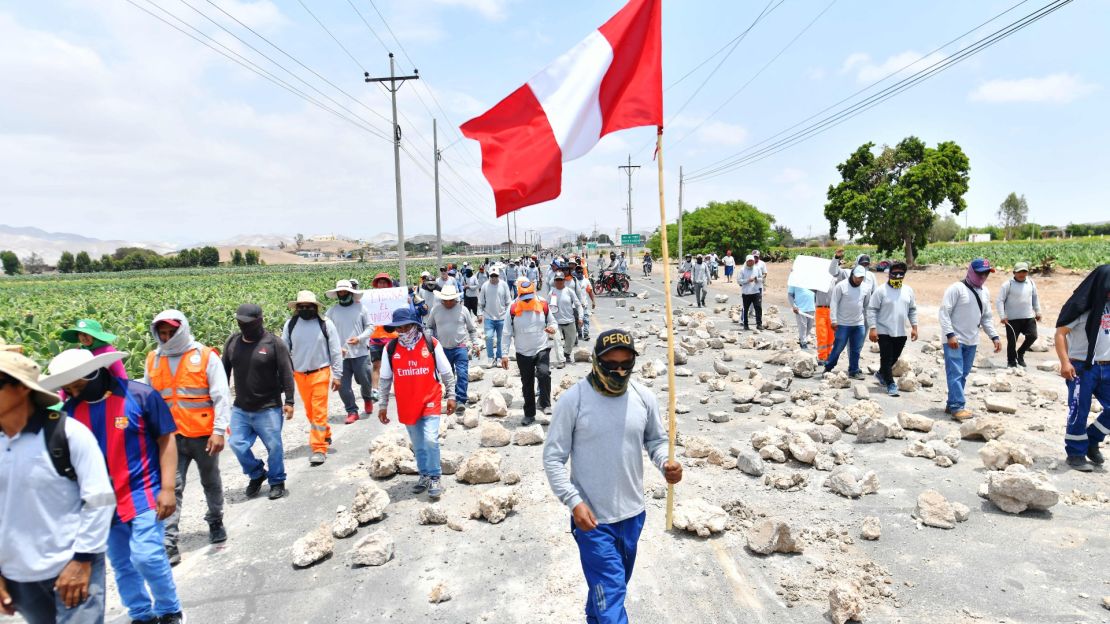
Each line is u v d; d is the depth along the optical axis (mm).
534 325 7676
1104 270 5211
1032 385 8797
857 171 39656
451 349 8406
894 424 6660
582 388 2898
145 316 14531
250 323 5406
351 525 4879
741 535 4582
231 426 5543
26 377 2469
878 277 33031
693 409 8266
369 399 8797
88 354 3029
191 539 4918
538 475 6043
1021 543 4273
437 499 5523
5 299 25469
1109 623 3361
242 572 4352
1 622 3990
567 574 4152
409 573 4266
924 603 3635
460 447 7031
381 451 6332
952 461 5871
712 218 59906
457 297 8328
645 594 3846
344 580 4203
